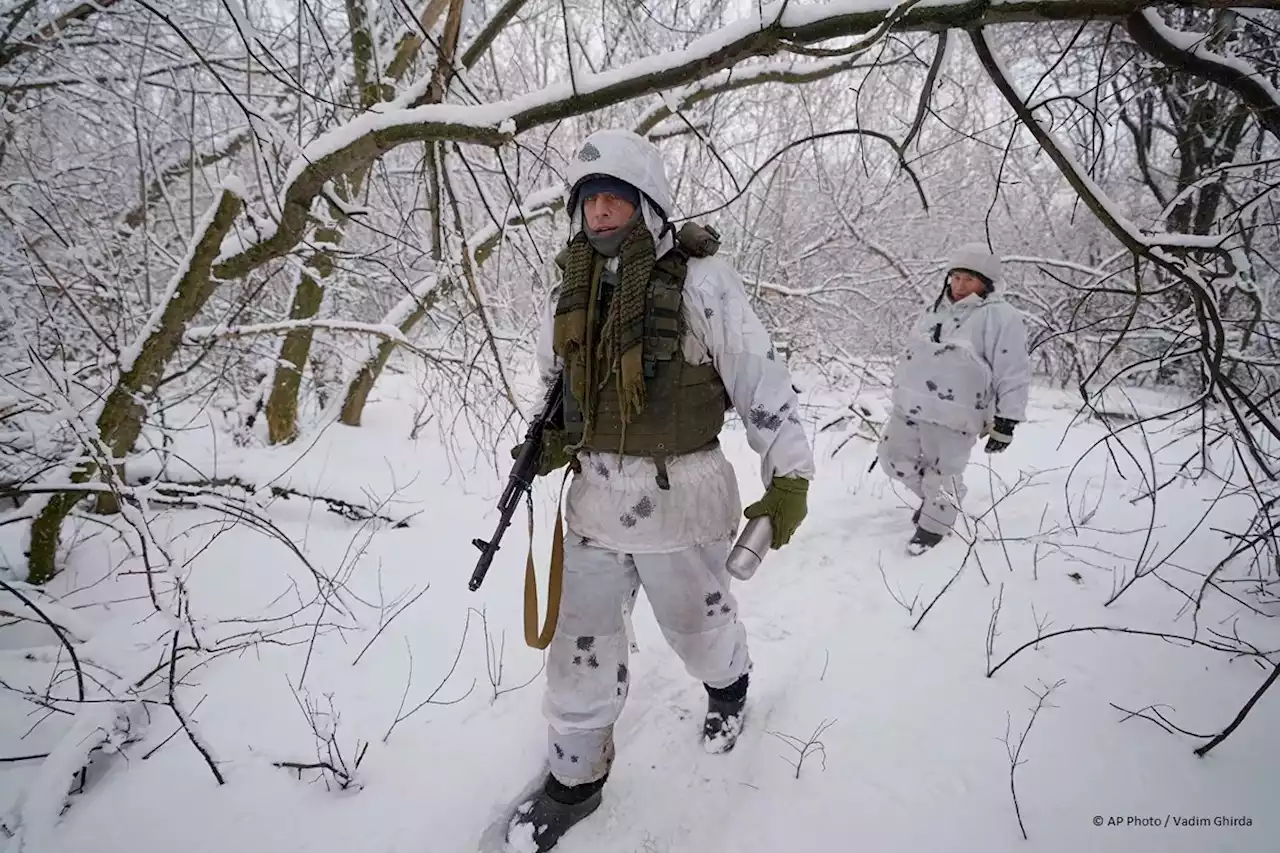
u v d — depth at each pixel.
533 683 2.45
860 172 7.43
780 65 3.45
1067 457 5.27
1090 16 1.68
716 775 2.06
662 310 1.67
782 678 2.52
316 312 4.83
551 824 1.83
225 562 3.19
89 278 3.29
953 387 3.40
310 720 2.06
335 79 3.22
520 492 2.01
